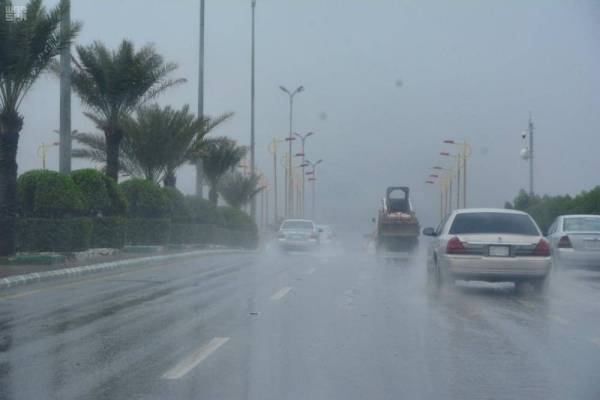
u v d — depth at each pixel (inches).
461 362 466.9
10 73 1102.4
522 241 791.1
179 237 1761.8
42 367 451.2
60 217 1223.5
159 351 495.5
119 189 1425.9
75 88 1505.9
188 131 1758.1
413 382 418.0
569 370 446.6
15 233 1152.8
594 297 795.4
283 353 490.0
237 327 585.9
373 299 758.5
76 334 557.6
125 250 1470.2
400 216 2069.4
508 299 770.8
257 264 1254.3
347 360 471.2
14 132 1129.4
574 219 1107.3
